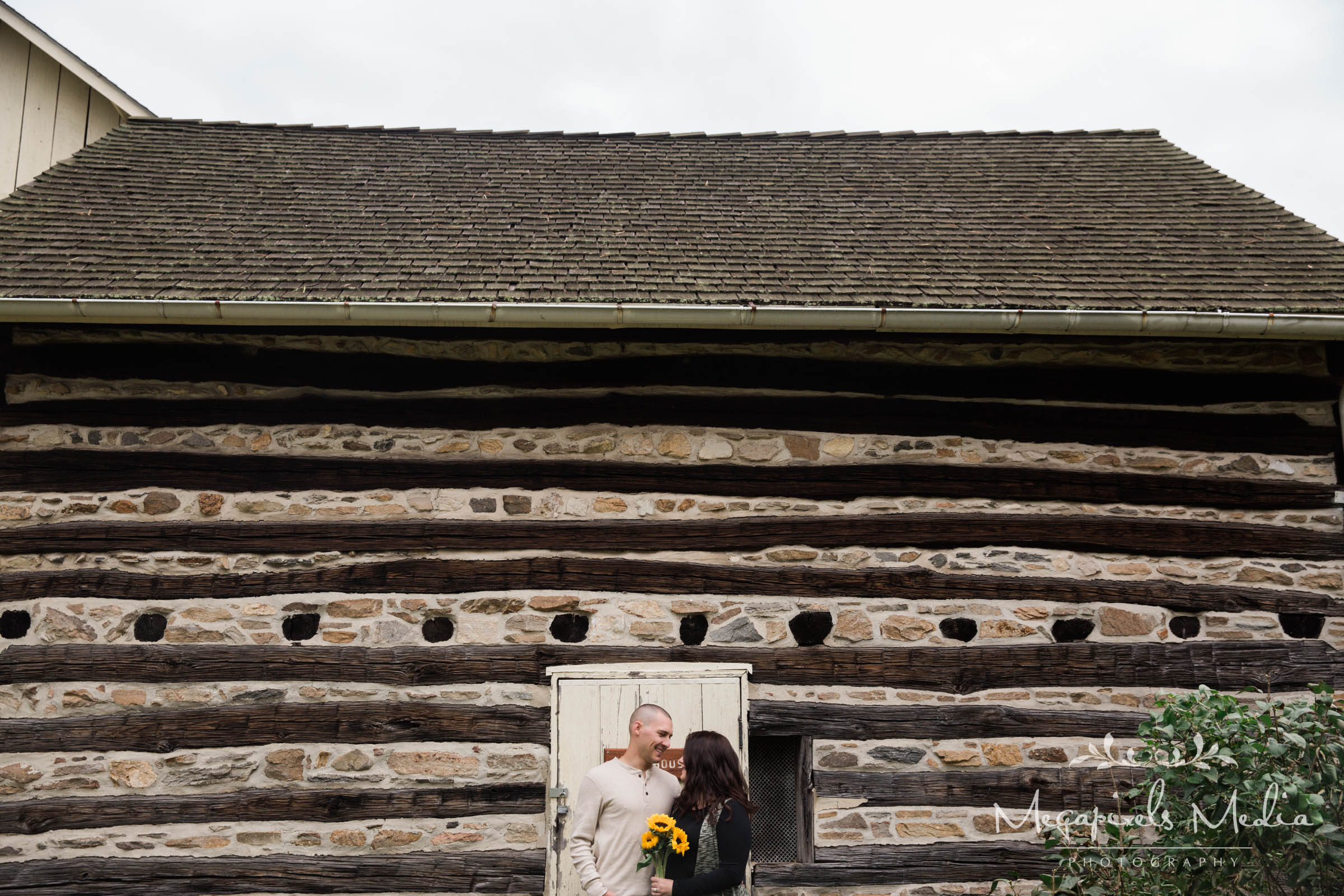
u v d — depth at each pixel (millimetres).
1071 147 8078
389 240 5758
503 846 4703
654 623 4965
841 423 5258
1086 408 5309
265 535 5008
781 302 4961
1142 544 5129
